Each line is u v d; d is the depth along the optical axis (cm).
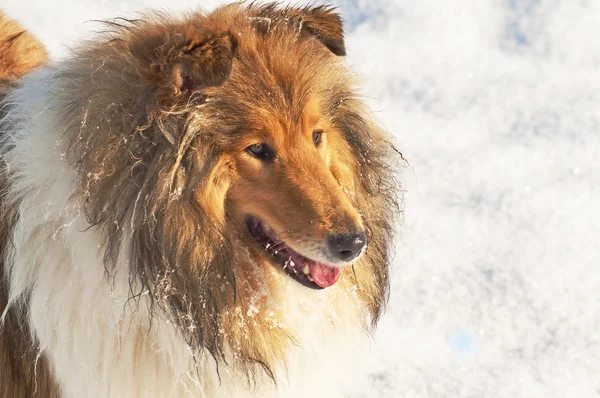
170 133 324
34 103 371
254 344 363
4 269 369
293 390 386
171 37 335
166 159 324
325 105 369
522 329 571
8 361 372
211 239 342
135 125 329
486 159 729
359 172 390
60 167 346
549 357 550
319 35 387
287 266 362
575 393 521
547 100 796
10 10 845
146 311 348
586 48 859
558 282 609
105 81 344
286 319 372
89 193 331
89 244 345
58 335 355
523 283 608
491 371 538
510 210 676
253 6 388
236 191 352
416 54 845
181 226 332
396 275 612
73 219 341
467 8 907
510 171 717
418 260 627
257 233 361
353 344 410
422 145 741
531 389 523
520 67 836
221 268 347
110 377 358
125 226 333
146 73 327
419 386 523
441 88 807
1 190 370
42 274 353
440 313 582
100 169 329
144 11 404
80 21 830
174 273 334
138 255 329
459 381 529
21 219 353
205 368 358
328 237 340
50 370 365
